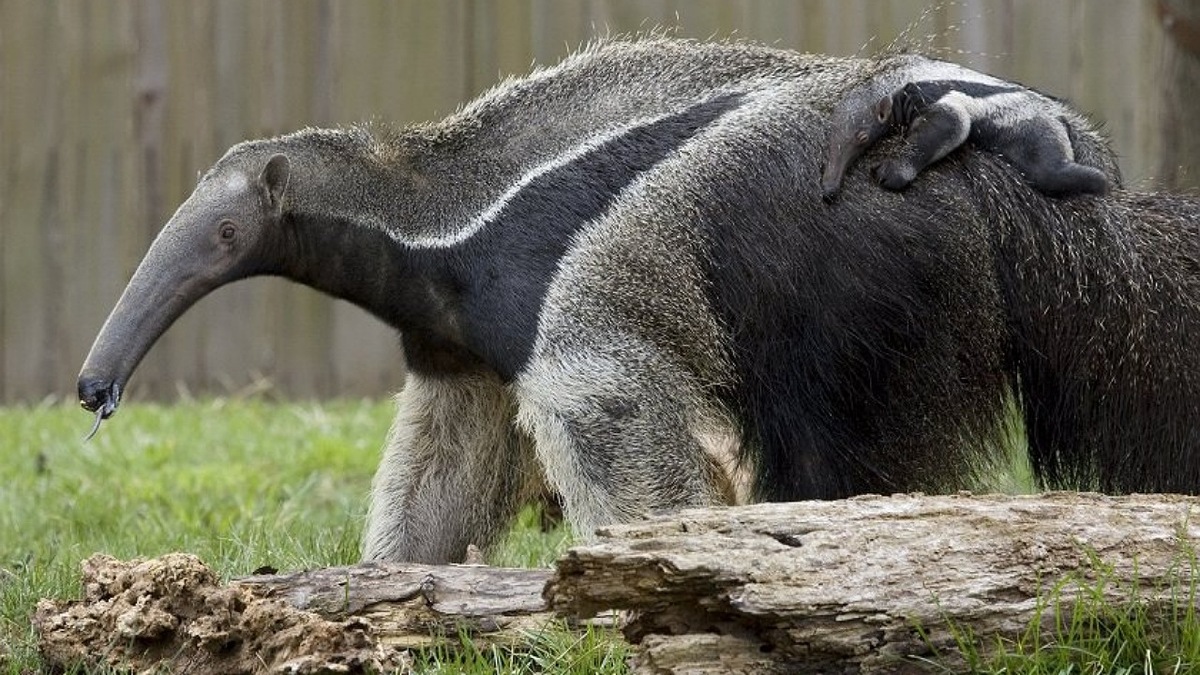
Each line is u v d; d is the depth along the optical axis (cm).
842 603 765
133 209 2205
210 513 1466
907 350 1048
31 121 2217
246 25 2158
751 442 1084
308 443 1766
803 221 1037
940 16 1977
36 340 2238
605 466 1011
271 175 1070
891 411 1063
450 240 1058
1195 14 1528
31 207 2223
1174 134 1565
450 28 2111
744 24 2033
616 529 771
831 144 1040
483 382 1145
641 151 1046
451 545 1179
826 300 1040
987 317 1054
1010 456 1118
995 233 1045
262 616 850
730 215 1038
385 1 2120
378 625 880
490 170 1065
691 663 762
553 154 1053
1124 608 811
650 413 1014
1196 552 822
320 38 2139
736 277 1040
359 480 1655
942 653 787
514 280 1036
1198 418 1049
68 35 2200
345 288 1104
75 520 1445
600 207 1033
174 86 2181
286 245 1089
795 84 1076
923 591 783
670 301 1024
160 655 869
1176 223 1073
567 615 771
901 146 1046
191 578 870
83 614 888
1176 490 1062
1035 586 802
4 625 989
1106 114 1939
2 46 2211
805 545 778
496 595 883
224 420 1939
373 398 2177
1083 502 841
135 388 2216
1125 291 1045
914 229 1032
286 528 1321
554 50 2091
